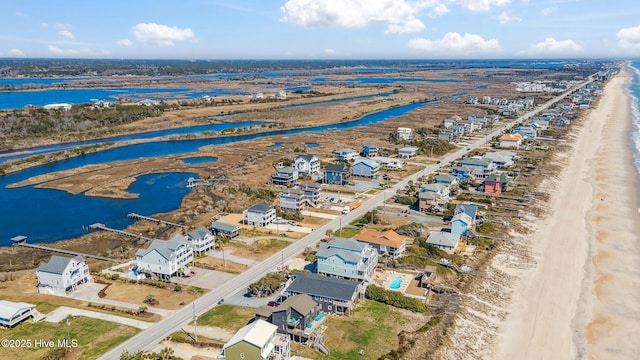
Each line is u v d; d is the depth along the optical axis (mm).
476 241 112688
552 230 121000
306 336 73312
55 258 91375
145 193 155000
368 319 80500
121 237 119625
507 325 80688
